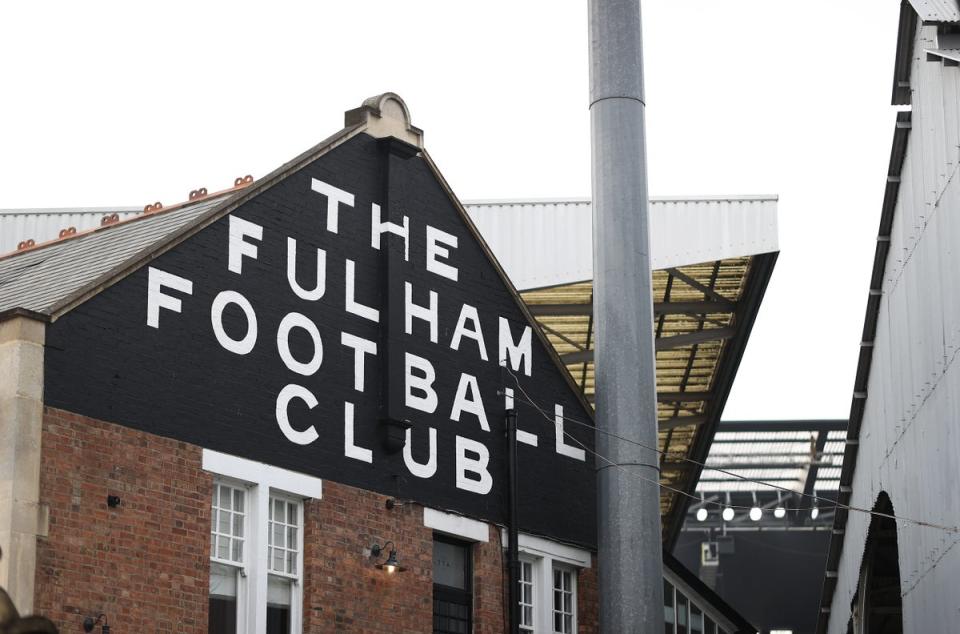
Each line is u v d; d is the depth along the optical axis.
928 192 22.53
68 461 17.14
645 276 19.69
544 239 33.09
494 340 23.39
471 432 22.50
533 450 23.47
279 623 19.27
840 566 31.94
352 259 21.53
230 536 18.95
